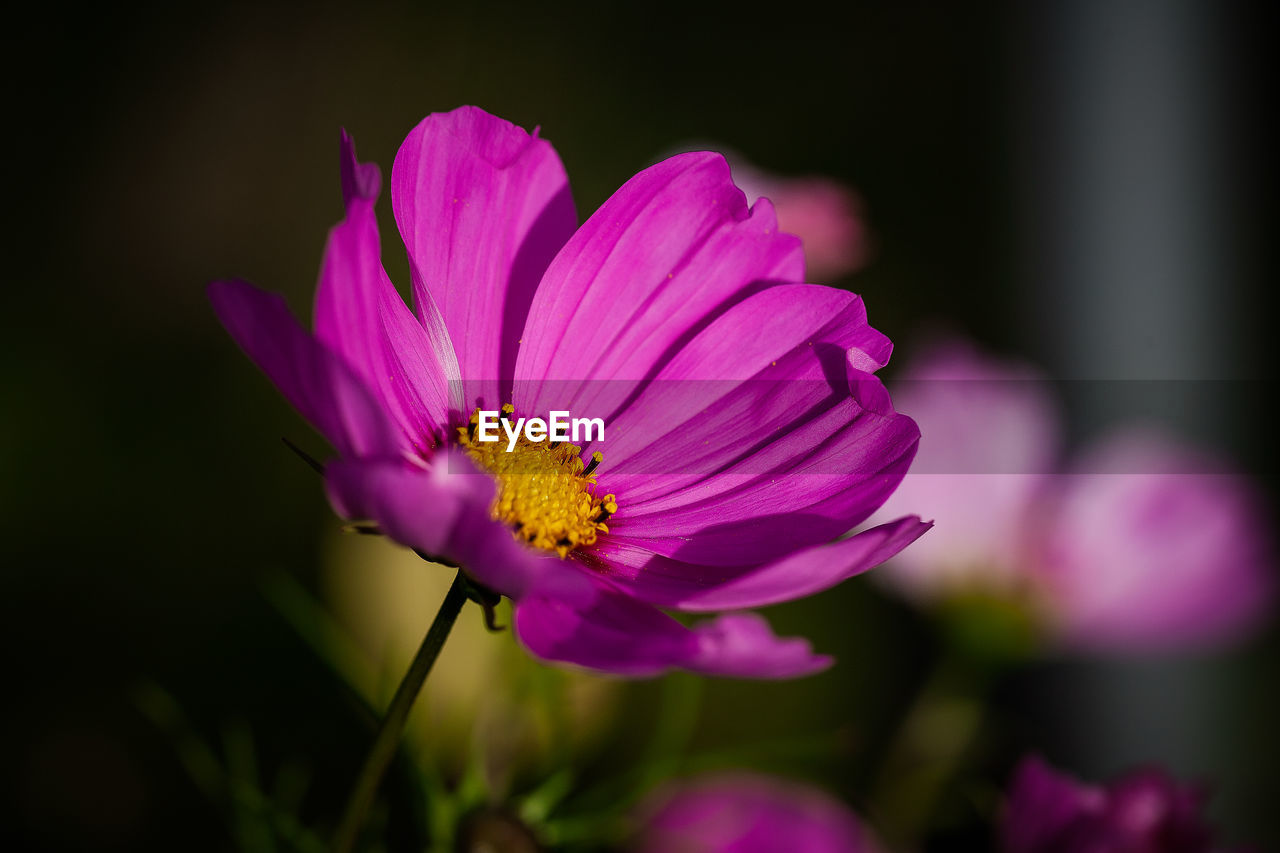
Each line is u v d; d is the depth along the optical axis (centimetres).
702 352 34
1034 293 68
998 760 42
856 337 34
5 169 67
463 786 36
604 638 32
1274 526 44
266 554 54
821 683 50
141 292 65
